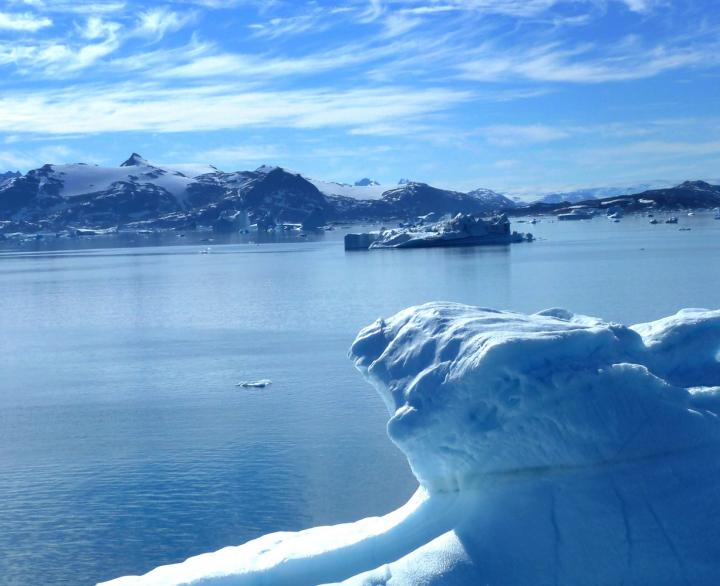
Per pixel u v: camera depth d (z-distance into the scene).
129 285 125.44
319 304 90.88
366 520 12.30
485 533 10.07
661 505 9.91
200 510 27.59
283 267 152.00
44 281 137.75
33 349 66.62
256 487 29.53
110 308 95.25
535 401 10.38
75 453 34.88
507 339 10.48
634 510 9.91
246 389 46.22
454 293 96.38
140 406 43.56
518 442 10.58
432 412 10.82
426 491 11.76
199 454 33.78
